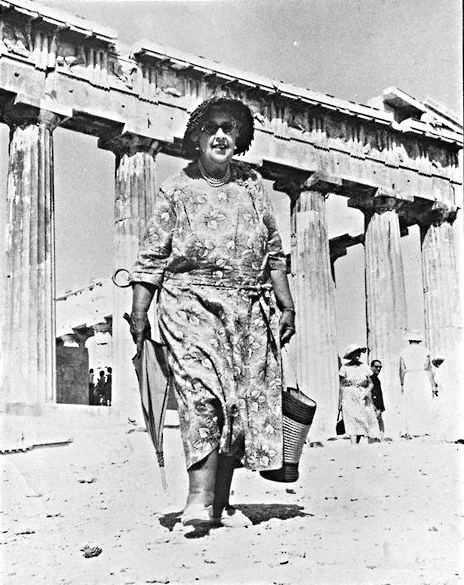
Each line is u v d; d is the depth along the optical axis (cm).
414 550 563
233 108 666
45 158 2188
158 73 2439
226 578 505
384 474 953
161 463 629
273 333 647
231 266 635
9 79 2164
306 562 539
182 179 654
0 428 1419
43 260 2128
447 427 1884
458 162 3225
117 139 2364
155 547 575
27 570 532
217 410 605
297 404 645
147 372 635
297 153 2750
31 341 2072
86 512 704
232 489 829
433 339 3138
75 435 1352
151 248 636
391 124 2956
